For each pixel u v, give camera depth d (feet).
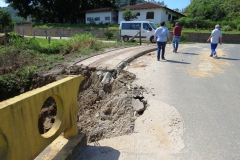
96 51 34.06
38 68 24.68
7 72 23.66
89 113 16.49
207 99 15.42
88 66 23.38
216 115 12.98
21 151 6.27
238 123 12.05
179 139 10.55
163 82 19.11
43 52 34.01
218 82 19.31
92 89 20.29
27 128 6.40
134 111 13.82
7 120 5.57
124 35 60.18
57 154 8.39
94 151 9.71
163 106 14.12
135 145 10.17
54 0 125.59
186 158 9.17
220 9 103.35
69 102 8.79
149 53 34.68
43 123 17.72
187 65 25.68
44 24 123.85
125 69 23.58
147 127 11.73
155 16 96.48
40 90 6.91
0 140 5.49
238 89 17.54
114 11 112.06
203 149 9.77
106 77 20.52
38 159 8.13
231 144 10.13
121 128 11.85
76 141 9.30
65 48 34.65
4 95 21.01
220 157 9.23
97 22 117.80
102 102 17.84
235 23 86.63
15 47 32.78
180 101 15.01
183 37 68.39
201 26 86.79
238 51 38.99
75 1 126.52
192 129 11.43
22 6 129.90
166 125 11.85
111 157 9.26
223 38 70.44
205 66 25.31
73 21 134.41
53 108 18.74
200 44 55.72
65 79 8.65
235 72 22.82
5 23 135.85
